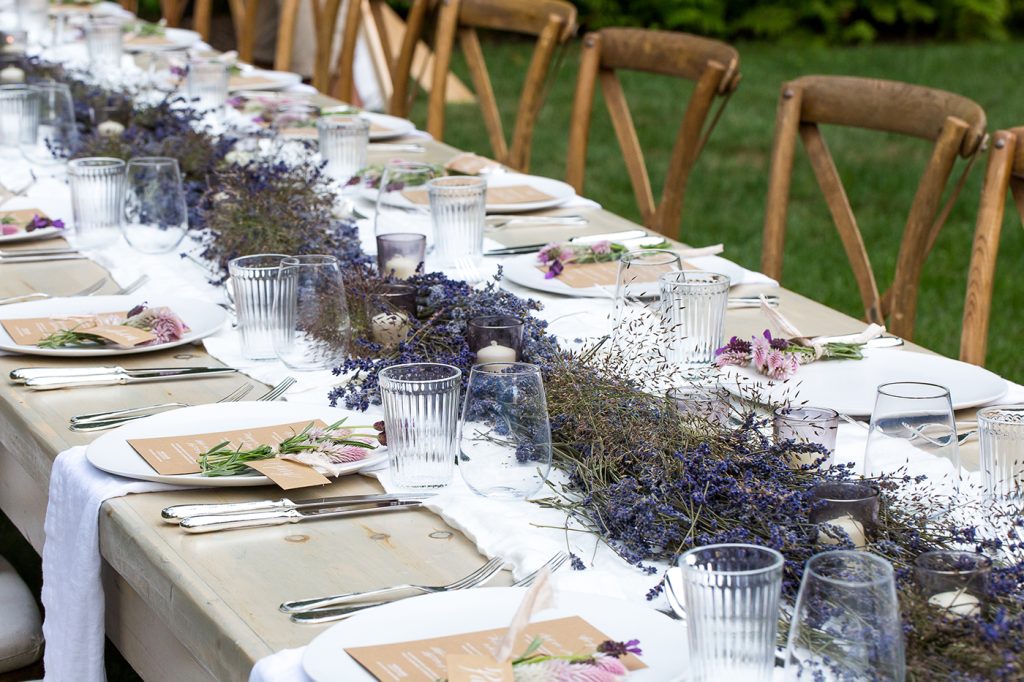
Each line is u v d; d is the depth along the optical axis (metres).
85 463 1.29
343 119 2.62
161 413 1.40
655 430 1.20
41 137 2.75
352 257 1.92
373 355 1.55
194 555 1.11
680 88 8.75
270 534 1.16
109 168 2.15
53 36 4.04
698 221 5.64
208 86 3.19
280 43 4.54
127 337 1.65
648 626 0.96
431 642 0.94
